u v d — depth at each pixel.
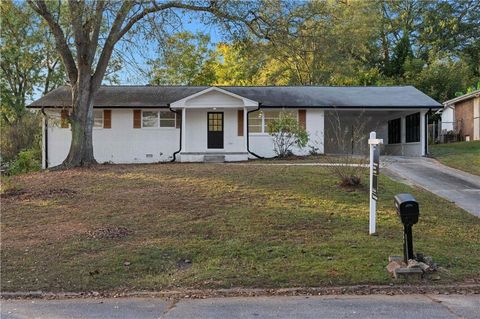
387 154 24.98
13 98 31.34
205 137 21.34
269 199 10.09
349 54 35.66
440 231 8.02
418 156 20.52
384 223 8.40
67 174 14.05
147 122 21.09
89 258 6.84
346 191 10.78
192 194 10.71
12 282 6.01
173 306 5.10
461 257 6.65
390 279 5.80
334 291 5.50
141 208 9.63
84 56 15.74
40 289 5.80
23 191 11.69
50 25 15.48
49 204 10.28
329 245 7.14
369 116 23.81
